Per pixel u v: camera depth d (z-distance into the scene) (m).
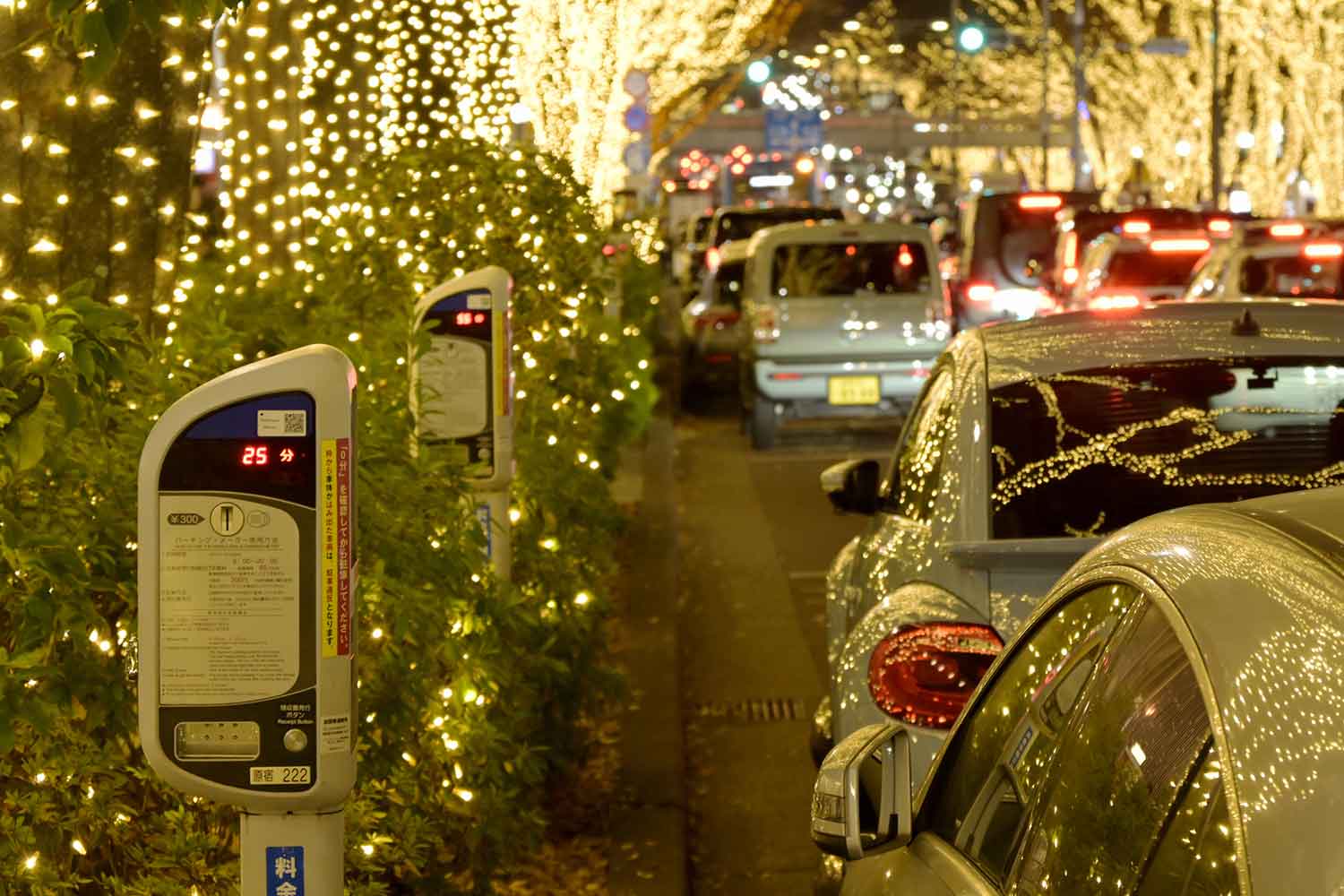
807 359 20.12
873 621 5.73
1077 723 3.15
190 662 3.69
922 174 144.00
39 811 4.32
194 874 4.61
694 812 8.60
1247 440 6.02
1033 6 75.62
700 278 36.59
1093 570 3.35
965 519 5.88
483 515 7.11
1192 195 73.75
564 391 10.84
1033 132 106.12
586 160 17.08
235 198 12.95
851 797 3.61
